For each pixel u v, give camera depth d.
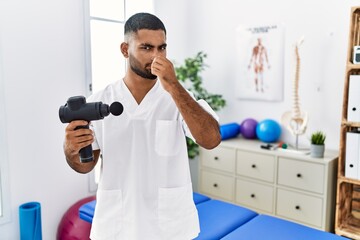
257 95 2.86
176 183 1.10
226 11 2.97
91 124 1.09
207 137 1.00
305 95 2.62
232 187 2.67
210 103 2.95
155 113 1.09
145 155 1.09
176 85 0.95
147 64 1.00
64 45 2.33
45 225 2.32
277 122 2.78
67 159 1.03
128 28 1.01
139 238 1.08
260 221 1.78
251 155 2.52
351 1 2.33
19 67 2.11
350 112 2.08
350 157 2.10
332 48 2.45
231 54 2.99
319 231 1.67
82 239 2.10
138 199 1.08
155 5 3.07
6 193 2.09
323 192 2.19
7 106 2.07
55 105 2.31
